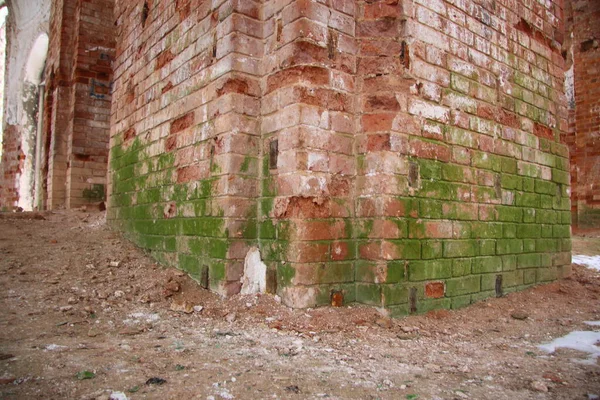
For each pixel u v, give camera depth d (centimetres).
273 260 434
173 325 391
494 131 543
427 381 279
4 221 800
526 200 589
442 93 478
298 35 424
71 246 637
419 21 461
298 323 387
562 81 686
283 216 422
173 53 578
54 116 1281
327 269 421
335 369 296
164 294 465
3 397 229
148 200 625
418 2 462
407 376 288
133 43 711
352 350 340
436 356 335
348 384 270
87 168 1193
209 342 347
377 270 418
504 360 329
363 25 455
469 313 468
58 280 498
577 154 1402
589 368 311
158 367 286
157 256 588
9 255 572
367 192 433
